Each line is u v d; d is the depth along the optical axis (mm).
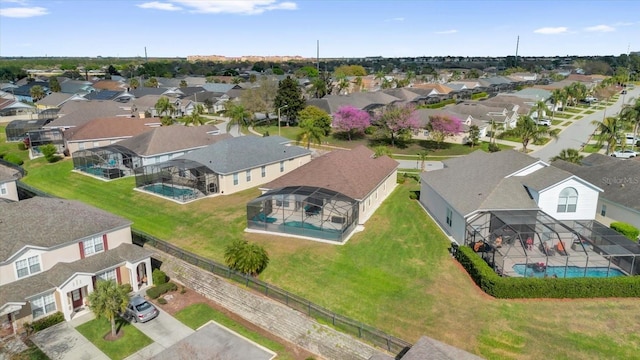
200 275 35469
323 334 28094
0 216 33750
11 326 29344
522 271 32875
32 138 74688
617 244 33656
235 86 149375
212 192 53656
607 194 43531
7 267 30344
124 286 30516
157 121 86500
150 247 40188
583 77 191500
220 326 31094
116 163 63031
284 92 104500
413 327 27656
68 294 31266
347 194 42250
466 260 33938
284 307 30312
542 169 42875
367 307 29828
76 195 55156
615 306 29047
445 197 41750
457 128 81875
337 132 98250
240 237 41062
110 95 137875
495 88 170125
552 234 35531
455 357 22516
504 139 90750
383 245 38656
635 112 77562
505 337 26328
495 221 36719
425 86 150000
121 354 27875
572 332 26594
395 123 84375
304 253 37281
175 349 28391
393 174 56375
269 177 59344
